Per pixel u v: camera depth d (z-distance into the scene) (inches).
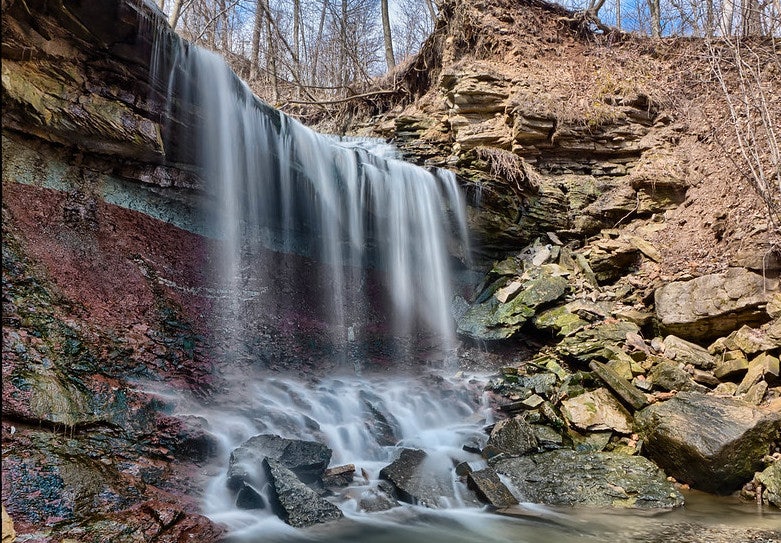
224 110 243.8
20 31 171.9
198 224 250.5
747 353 226.4
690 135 354.9
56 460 123.4
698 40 419.5
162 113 219.9
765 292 237.1
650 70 411.2
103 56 197.9
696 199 315.9
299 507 146.0
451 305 333.4
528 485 177.8
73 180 201.3
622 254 316.8
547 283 300.5
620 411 213.6
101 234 204.1
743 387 212.2
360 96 521.0
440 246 339.6
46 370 143.9
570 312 282.5
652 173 335.0
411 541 141.9
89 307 179.9
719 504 167.8
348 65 778.2
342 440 198.1
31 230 178.7
